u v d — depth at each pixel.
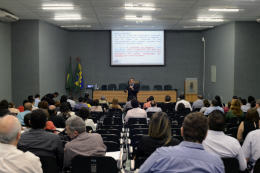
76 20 10.95
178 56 14.16
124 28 13.37
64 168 2.47
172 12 9.42
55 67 12.16
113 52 13.70
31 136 2.43
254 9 8.84
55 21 11.09
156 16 10.19
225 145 2.12
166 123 2.00
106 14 9.73
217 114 2.18
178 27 13.02
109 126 4.61
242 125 3.59
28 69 10.44
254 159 2.51
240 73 11.15
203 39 13.87
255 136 2.50
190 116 1.38
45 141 2.41
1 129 1.50
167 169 1.24
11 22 10.34
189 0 7.70
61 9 8.80
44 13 9.40
